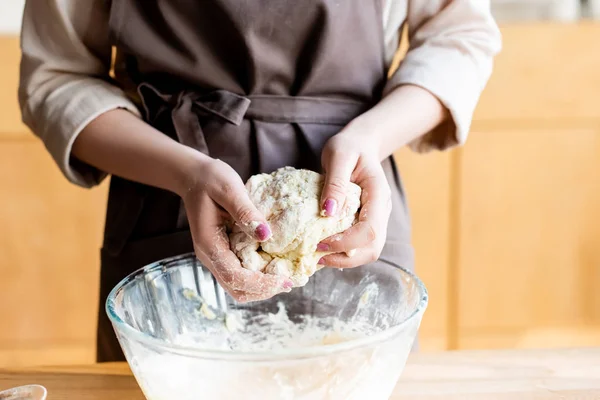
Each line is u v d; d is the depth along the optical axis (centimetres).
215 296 73
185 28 77
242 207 58
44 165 159
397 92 80
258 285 57
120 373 72
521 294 171
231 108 77
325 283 74
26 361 173
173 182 68
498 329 173
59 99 81
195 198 62
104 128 77
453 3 85
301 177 63
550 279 170
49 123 80
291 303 75
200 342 71
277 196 61
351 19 78
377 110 76
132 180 78
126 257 85
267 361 52
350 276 72
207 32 77
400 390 67
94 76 87
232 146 78
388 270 69
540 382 68
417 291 61
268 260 59
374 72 83
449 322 172
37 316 170
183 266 70
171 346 53
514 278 169
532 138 158
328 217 59
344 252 60
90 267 167
